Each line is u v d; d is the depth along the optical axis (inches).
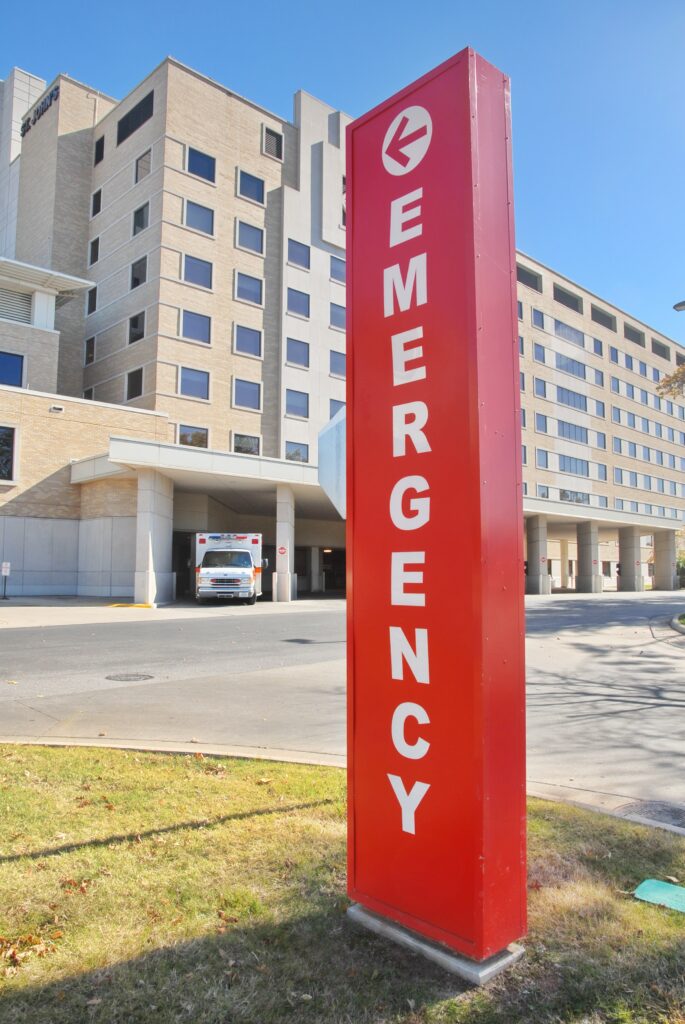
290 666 458.3
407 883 118.3
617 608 1125.1
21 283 1284.4
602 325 2763.3
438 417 118.9
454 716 112.9
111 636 622.8
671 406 3181.6
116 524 1162.6
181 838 165.3
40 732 275.3
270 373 1558.8
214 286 1477.6
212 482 1214.3
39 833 167.5
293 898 136.7
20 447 1169.4
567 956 116.5
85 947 118.3
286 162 1649.9
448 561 115.3
